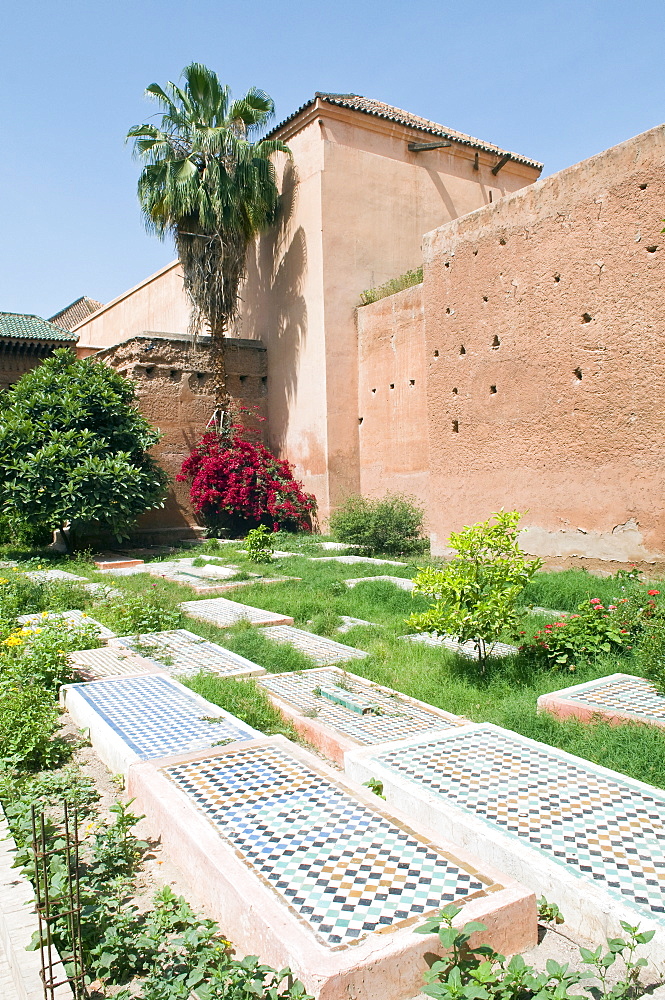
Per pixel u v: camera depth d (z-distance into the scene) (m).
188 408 18.03
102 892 2.68
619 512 9.26
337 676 5.68
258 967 2.12
